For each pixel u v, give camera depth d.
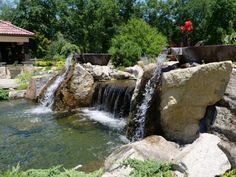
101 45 47.66
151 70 9.14
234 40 12.46
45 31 42.44
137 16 52.16
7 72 21.11
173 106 7.33
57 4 45.09
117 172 5.90
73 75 13.49
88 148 8.15
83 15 47.53
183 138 7.27
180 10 53.19
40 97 14.93
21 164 7.21
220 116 6.59
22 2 41.59
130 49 17.98
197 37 50.56
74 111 12.84
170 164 5.86
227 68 6.49
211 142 6.19
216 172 5.64
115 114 11.74
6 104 14.59
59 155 7.70
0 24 27.06
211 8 43.94
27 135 9.45
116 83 13.30
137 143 6.82
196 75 6.87
